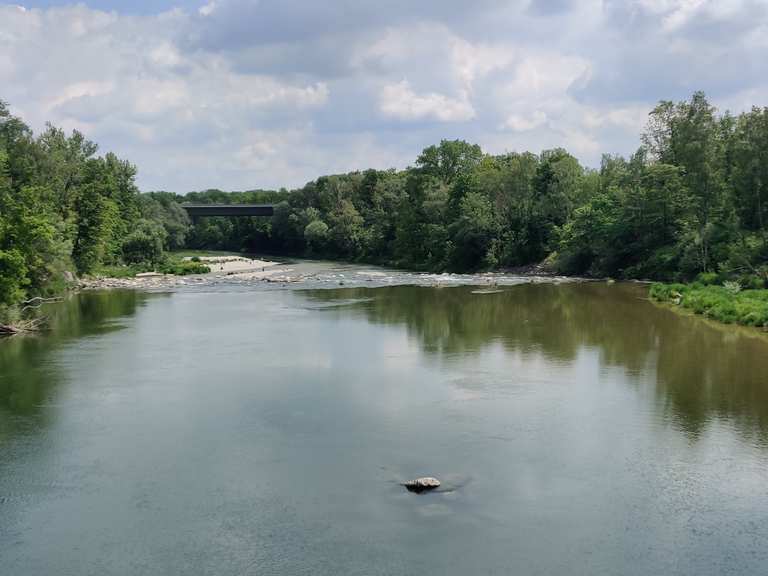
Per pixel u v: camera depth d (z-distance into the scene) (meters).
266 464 19.23
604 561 13.98
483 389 27.03
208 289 70.44
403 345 36.53
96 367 31.61
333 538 14.95
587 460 19.33
